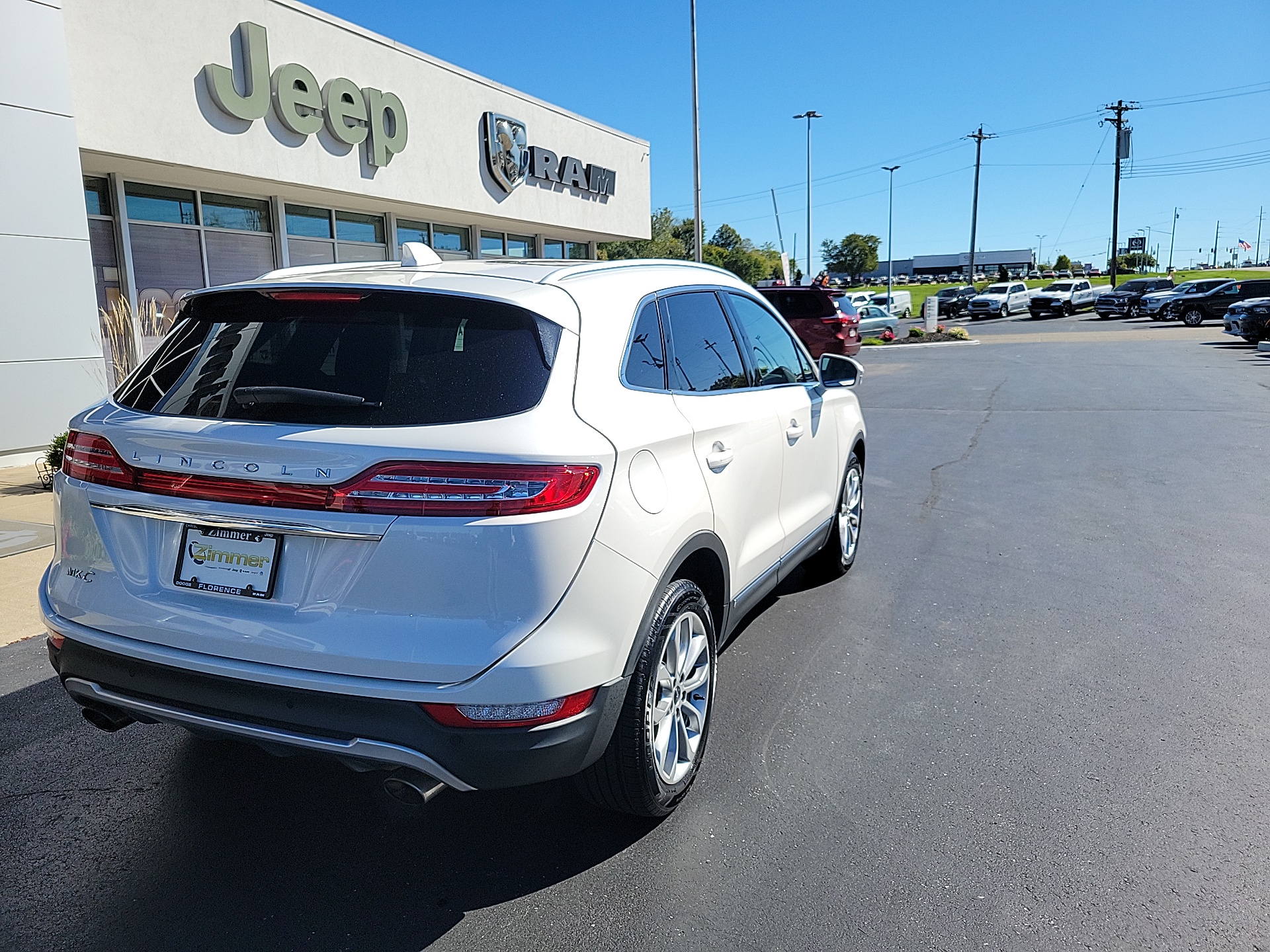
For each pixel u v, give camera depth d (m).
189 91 10.72
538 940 2.32
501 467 2.16
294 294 2.57
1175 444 9.69
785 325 4.46
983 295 50.22
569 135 19.08
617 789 2.64
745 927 2.36
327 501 2.18
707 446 3.02
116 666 2.44
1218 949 2.25
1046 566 5.55
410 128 14.41
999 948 2.27
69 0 9.38
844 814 2.89
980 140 65.12
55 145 8.80
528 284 2.62
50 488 7.59
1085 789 3.02
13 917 2.40
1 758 3.27
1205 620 4.59
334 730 2.20
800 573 5.46
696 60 23.34
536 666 2.18
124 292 11.38
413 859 2.68
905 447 9.98
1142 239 100.94
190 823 2.86
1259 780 3.07
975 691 3.80
